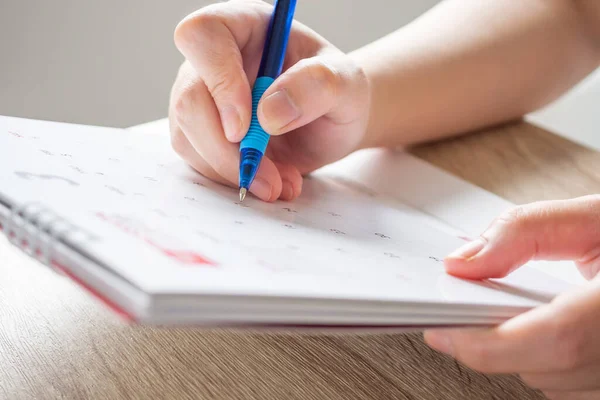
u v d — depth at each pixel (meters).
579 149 0.66
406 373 0.39
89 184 0.33
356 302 0.26
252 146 0.44
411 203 0.55
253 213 0.39
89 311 0.43
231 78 0.45
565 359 0.32
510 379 0.39
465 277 0.37
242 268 0.25
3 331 0.40
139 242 0.25
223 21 0.47
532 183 0.59
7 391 0.35
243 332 0.42
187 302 0.21
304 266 0.29
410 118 0.62
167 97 1.20
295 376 0.38
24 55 1.03
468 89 0.65
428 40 0.67
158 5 1.11
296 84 0.44
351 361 0.40
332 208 0.48
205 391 0.36
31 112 1.08
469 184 0.58
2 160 0.32
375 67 0.62
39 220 0.24
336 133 0.54
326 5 1.30
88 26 1.07
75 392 0.35
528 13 0.72
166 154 0.51
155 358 0.39
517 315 0.34
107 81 1.13
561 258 0.41
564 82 0.74
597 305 0.32
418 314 0.29
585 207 0.41
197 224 0.32
